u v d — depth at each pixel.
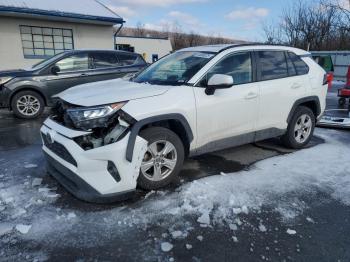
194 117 3.75
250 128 4.43
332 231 2.94
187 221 3.04
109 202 3.22
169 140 3.61
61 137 3.28
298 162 4.62
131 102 3.33
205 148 4.03
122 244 2.70
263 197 3.53
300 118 5.16
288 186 3.81
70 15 13.37
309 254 2.62
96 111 3.15
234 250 2.65
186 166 4.39
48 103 8.09
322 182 3.95
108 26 15.47
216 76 3.70
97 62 8.54
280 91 4.68
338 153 5.06
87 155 3.07
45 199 3.40
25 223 2.96
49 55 14.34
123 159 3.16
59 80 8.09
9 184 3.78
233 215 3.16
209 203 3.36
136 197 3.47
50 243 2.70
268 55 4.69
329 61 16.59
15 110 7.82
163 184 3.66
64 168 3.33
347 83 9.75
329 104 10.52
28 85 7.79
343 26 28.06
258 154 4.95
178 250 2.64
